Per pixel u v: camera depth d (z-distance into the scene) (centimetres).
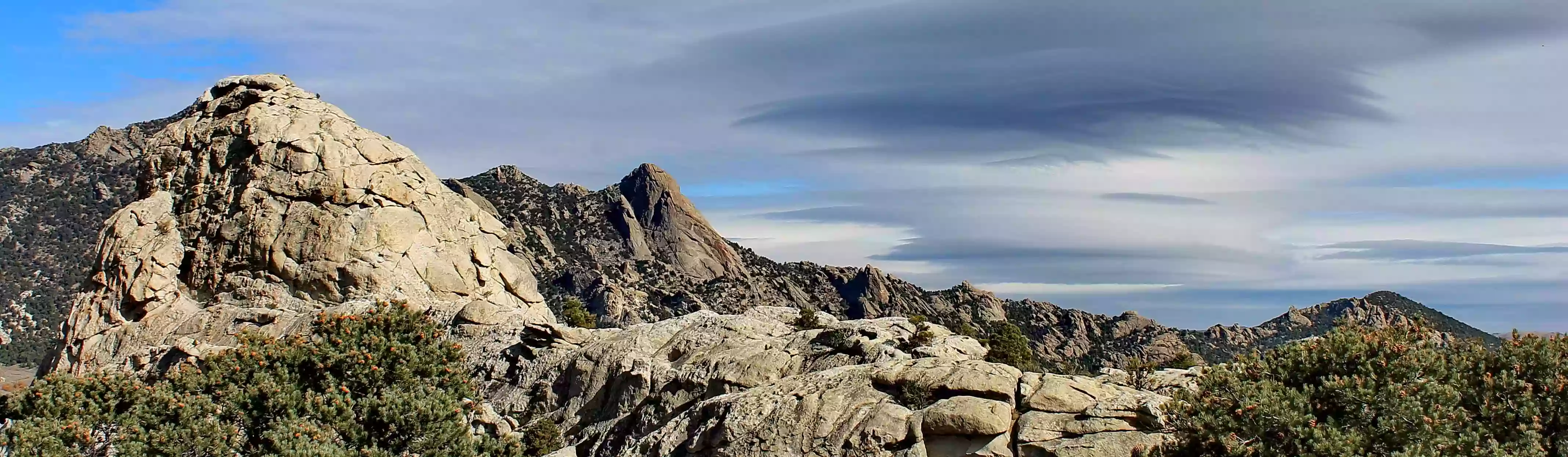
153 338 6200
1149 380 3756
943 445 3288
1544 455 2680
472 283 6931
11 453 3531
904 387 3550
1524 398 2881
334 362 4041
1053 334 15362
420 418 3725
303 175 6750
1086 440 3111
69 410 3816
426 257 6775
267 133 6931
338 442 3672
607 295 13288
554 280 14575
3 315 11631
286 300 6381
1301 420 2725
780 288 16700
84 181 14625
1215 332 15350
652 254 17025
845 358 4272
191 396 3853
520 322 5550
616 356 4766
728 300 15125
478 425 4400
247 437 3828
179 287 6556
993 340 5272
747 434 3575
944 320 15312
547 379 4922
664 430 3866
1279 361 3047
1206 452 2859
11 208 13675
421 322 4381
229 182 6881
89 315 6444
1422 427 2683
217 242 6631
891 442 3325
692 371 4438
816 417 3522
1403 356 2856
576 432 4541
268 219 6625
